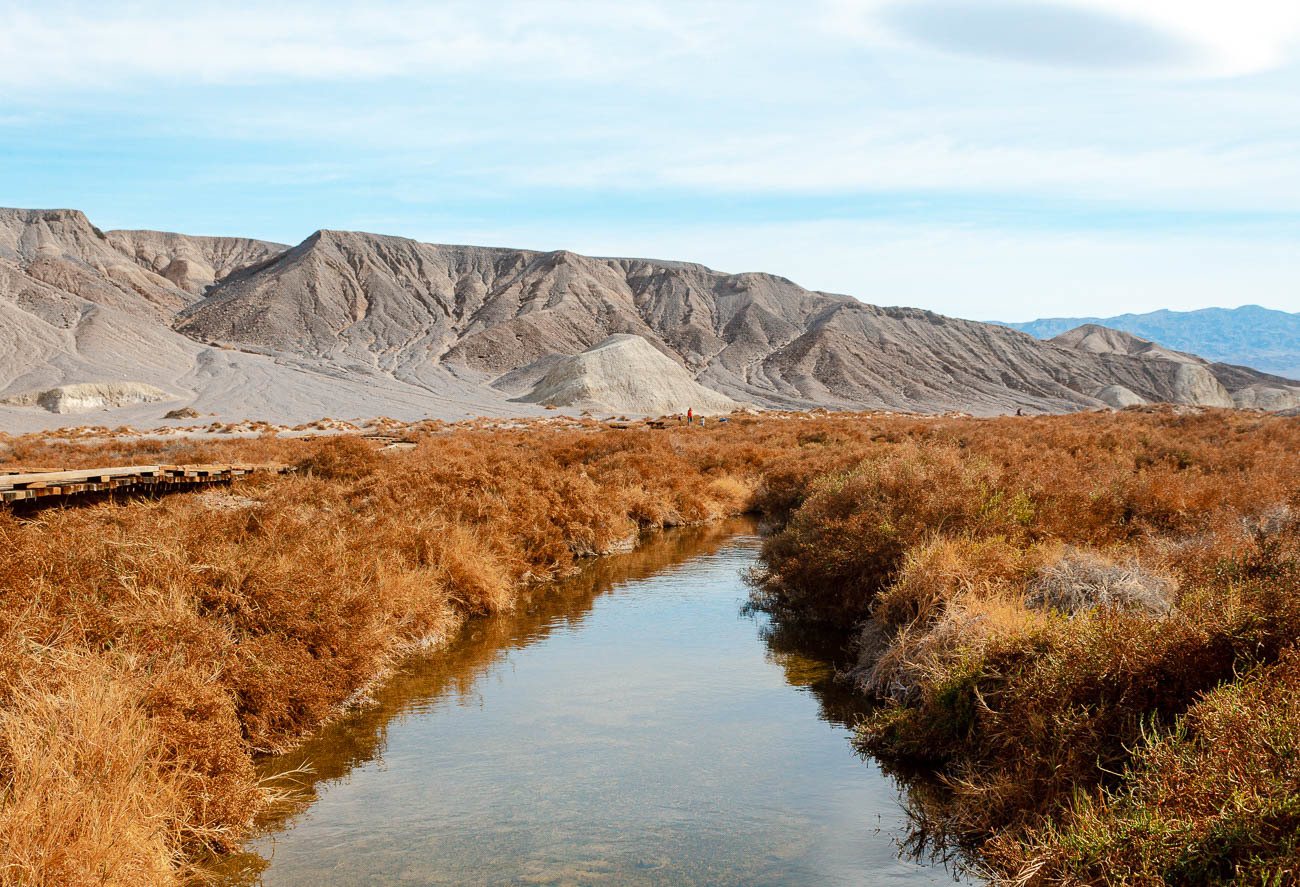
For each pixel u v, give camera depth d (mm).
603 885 5223
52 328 123625
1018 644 6773
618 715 8055
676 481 21891
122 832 4859
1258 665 5055
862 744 7281
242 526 10562
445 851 5648
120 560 7738
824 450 26922
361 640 8602
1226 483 13547
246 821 5898
